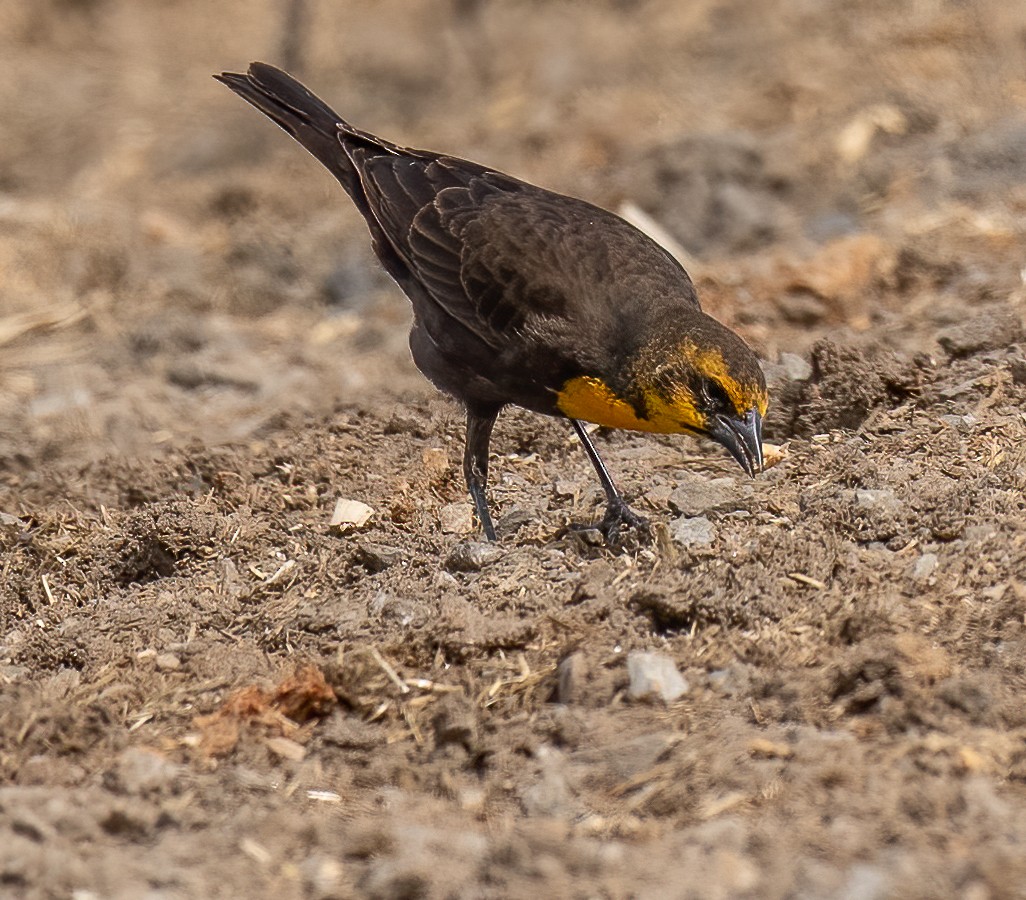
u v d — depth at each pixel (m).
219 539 11.52
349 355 17.30
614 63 26.27
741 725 8.42
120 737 8.95
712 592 9.41
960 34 22.94
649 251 11.39
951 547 9.80
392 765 8.49
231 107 26.38
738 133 20.67
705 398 10.30
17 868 7.50
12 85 28.38
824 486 11.04
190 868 7.62
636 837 7.64
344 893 7.38
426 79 27.23
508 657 9.25
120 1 33.00
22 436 15.40
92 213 21.94
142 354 17.84
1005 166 18.67
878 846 7.35
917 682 8.44
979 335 13.13
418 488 12.35
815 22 25.44
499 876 7.32
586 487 11.98
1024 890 6.90
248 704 9.01
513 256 11.18
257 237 20.62
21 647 10.38
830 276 15.45
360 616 9.97
